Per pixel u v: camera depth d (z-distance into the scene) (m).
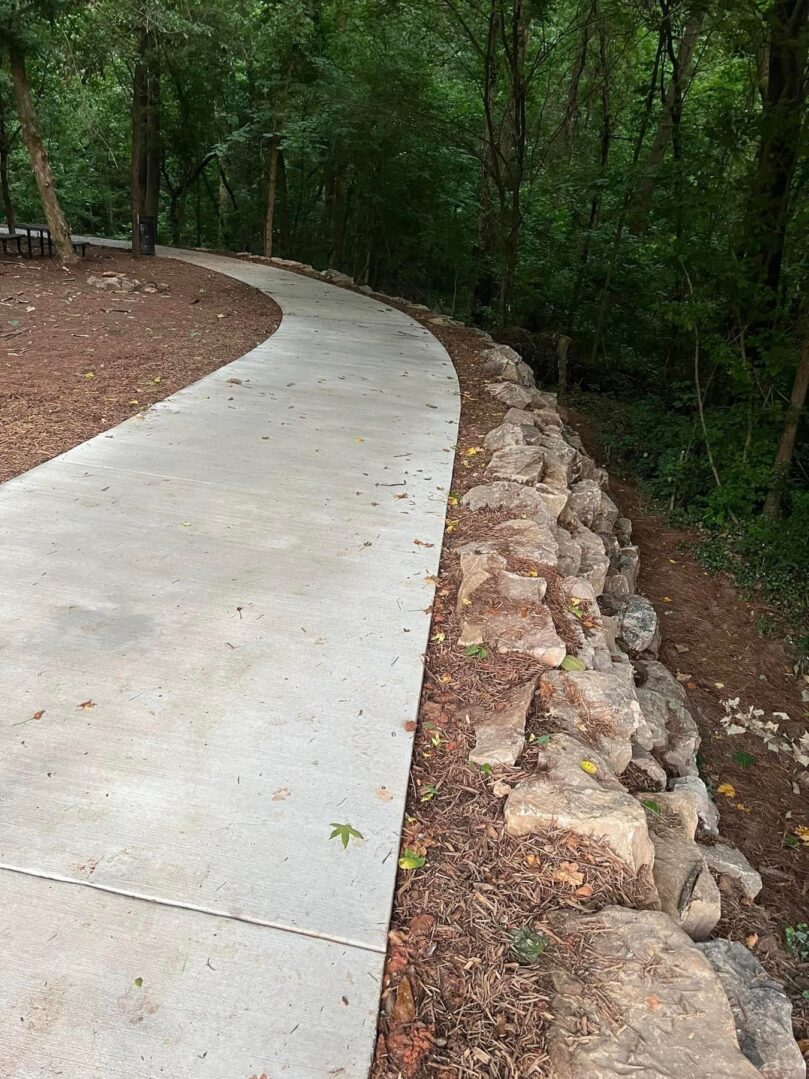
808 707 5.52
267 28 17.23
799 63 8.34
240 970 1.90
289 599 3.61
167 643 3.19
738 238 8.07
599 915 2.10
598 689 3.10
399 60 17.06
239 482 4.97
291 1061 1.71
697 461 8.77
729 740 4.91
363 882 2.18
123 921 2.00
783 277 8.60
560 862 2.29
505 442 6.06
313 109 18.34
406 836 2.36
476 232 19.19
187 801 2.39
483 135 17.56
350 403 7.07
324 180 22.97
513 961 1.98
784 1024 2.00
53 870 2.12
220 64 19.52
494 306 18.48
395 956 1.99
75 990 1.81
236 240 26.52
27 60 16.80
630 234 14.84
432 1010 1.86
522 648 3.30
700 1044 1.75
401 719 2.86
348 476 5.25
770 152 7.98
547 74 19.25
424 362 9.26
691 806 2.79
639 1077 1.67
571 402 12.97
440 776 2.62
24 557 3.78
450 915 2.11
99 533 4.10
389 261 21.84
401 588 3.81
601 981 1.92
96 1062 1.67
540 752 2.70
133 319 10.23
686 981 1.90
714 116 9.06
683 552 7.83
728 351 7.86
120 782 2.45
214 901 2.07
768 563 7.43
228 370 7.92
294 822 2.36
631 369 15.44
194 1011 1.79
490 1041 1.79
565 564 4.33
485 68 15.05
